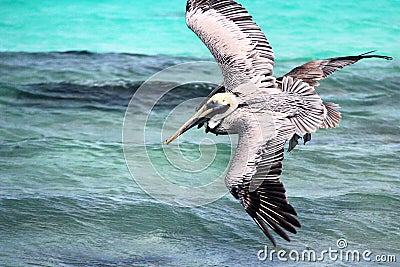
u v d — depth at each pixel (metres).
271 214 7.43
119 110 17.88
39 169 14.15
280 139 7.69
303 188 13.28
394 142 15.80
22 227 11.77
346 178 13.77
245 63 8.05
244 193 7.52
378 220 11.98
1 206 12.39
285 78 8.14
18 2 28.98
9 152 14.98
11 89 19.31
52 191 13.13
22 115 17.48
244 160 7.62
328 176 13.85
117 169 14.22
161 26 26.34
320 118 7.83
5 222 11.90
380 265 10.55
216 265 10.60
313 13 27.19
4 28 25.98
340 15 26.98
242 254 10.95
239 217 12.24
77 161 14.57
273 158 7.61
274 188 7.52
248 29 8.20
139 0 29.61
